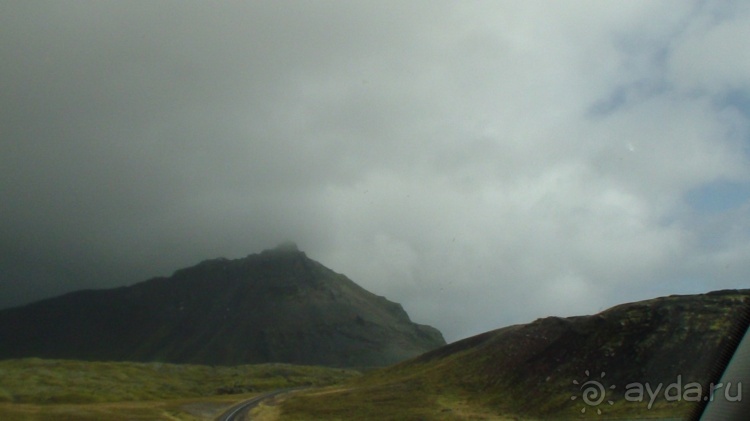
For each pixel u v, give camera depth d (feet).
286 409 370.73
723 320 267.18
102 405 373.81
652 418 220.64
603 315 324.60
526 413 285.02
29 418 283.79
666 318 290.56
